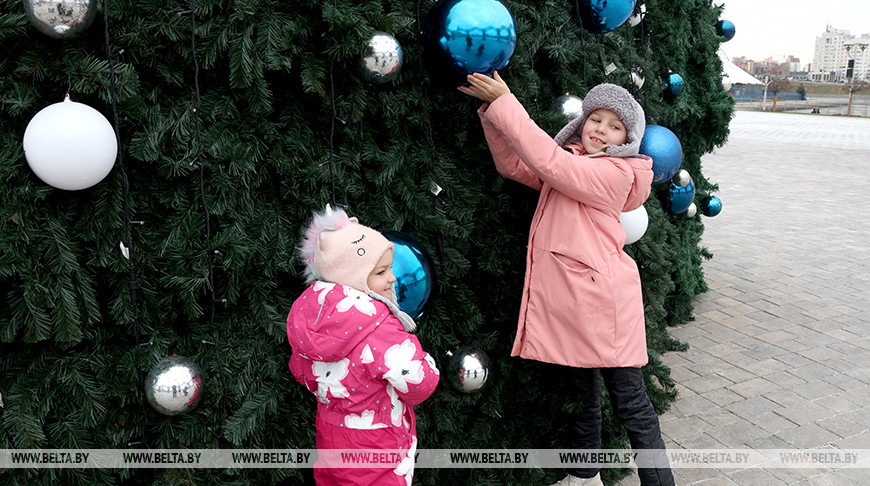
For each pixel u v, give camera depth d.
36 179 1.60
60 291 1.65
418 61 2.08
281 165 1.92
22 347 1.73
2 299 1.66
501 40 1.85
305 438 2.11
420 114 2.11
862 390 3.56
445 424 2.30
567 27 2.47
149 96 1.77
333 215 1.80
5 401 1.68
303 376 1.87
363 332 1.69
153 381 1.72
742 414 3.32
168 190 1.85
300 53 1.86
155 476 1.93
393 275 1.84
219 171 1.85
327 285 1.75
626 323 2.14
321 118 2.01
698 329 4.52
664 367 2.97
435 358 2.30
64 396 1.78
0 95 1.54
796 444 3.02
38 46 1.58
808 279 5.62
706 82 4.51
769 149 15.66
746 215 8.35
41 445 1.74
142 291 1.83
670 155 2.46
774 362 3.95
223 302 1.95
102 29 1.64
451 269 2.22
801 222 7.89
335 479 1.84
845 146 16.19
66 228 1.69
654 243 2.69
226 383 1.96
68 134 1.46
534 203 2.43
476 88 1.97
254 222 1.93
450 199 2.19
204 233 1.89
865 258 6.25
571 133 2.21
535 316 2.20
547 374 2.57
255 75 1.77
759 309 4.89
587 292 2.09
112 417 1.84
